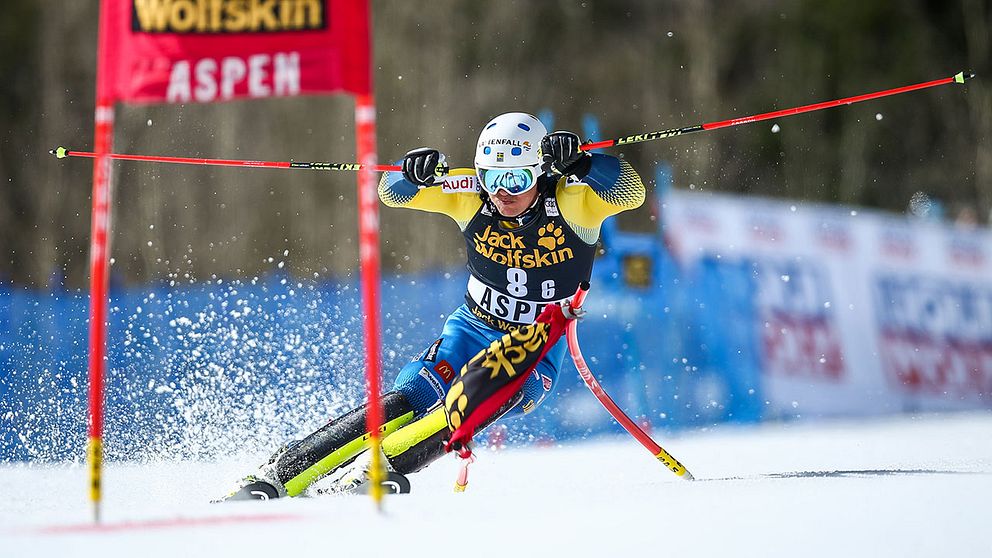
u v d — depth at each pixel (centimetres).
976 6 7756
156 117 5588
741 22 8012
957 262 3800
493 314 1527
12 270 5797
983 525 938
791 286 3550
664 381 3297
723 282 3456
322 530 954
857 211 3706
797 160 7369
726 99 7775
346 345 2766
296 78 985
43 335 3047
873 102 7662
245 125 6053
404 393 1451
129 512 1091
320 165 1540
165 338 2564
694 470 1761
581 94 7512
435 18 6919
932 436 2444
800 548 881
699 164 7069
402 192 1519
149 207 5541
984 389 3766
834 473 1360
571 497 1121
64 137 6444
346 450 1340
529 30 7475
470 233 1512
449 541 912
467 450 1330
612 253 3312
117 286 3281
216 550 883
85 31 6850
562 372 3136
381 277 3231
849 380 3588
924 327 3725
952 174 7231
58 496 1559
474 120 6994
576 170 1407
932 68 7825
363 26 998
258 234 5797
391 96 6719
